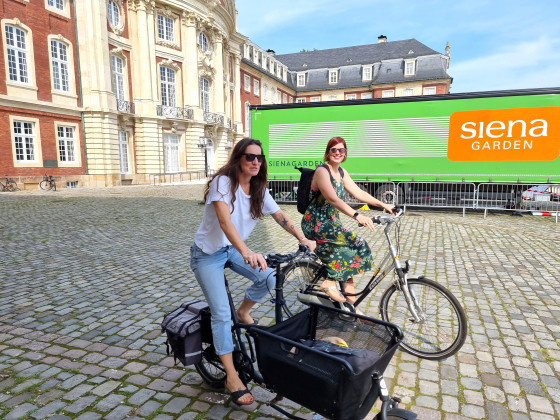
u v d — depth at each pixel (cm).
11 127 2062
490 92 1079
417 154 1170
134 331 362
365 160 1223
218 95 3575
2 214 1120
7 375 284
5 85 2033
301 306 385
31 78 2153
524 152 1070
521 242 754
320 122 1255
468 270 559
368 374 179
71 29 2367
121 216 1093
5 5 2011
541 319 387
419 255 648
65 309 416
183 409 246
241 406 249
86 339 345
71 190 2125
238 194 236
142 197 1677
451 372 290
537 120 1048
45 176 2155
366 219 306
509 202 1109
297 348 189
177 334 238
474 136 1107
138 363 303
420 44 5722
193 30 3162
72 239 779
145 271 558
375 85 5628
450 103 1120
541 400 256
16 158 2105
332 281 332
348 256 324
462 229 903
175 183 2842
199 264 240
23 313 404
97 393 262
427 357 308
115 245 728
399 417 186
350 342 224
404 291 314
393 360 309
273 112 1302
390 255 322
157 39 2931
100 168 2500
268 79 5450
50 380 278
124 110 2698
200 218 1062
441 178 1155
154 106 2873
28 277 529
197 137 3234
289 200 1338
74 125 2402
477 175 1120
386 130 1191
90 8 2394
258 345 208
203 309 249
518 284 495
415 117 1159
